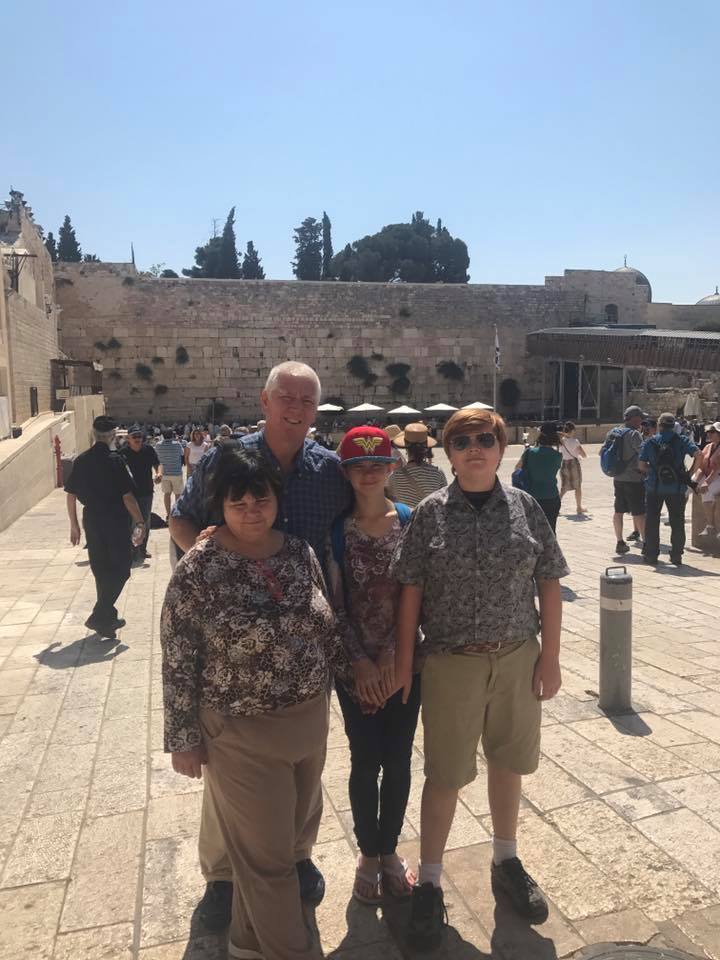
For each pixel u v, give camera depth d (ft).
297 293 133.18
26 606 26.20
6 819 12.17
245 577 8.13
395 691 9.62
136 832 11.76
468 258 252.62
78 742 15.14
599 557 33.55
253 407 131.54
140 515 22.27
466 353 140.56
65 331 124.98
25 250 84.94
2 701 17.40
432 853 9.61
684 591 26.89
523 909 9.53
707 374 120.26
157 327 127.75
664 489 30.91
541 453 26.02
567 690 17.20
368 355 136.26
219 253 230.68
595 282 147.33
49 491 65.92
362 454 9.60
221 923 9.48
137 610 25.54
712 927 9.29
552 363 142.00
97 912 9.84
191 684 8.10
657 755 13.80
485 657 9.34
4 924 9.60
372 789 10.05
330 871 10.78
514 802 9.95
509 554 9.22
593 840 11.12
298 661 8.22
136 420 127.34
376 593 9.94
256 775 8.07
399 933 9.45
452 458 9.42
